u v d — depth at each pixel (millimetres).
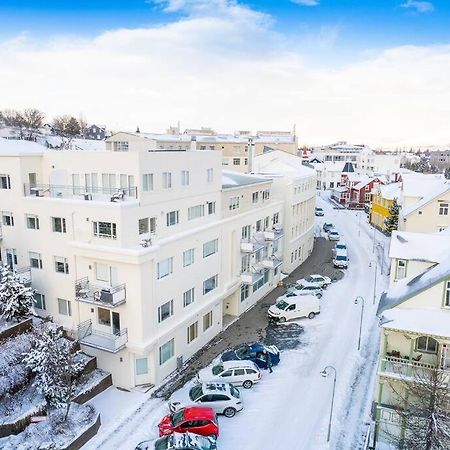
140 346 25516
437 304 21391
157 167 26953
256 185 41094
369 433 22672
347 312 38500
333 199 111375
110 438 22406
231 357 29891
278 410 24891
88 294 26188
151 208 26828
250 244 37438
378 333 34250
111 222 25141
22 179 28234
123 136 67188
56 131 142875
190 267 30438
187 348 30656
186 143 75875
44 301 29344
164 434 21953
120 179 26438
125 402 25469
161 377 27797
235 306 38188
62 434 21719
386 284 45750
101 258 25656
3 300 26953
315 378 28125
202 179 31797
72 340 27969
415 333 20328
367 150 163875
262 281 43188
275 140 91125
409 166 177125
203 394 24375
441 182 57969
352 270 51188
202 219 32344
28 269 29297
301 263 54438
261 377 28375
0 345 25344
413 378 20672
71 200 26453
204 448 19891
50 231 27812
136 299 25344
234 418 24219
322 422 23844
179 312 29531
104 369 27375
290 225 49000
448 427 18781
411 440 19469
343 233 71562
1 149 30172
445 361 20953
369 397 26047
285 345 32719
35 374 25125
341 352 31406
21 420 22297
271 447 21875
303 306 37281
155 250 25641
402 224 54125
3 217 29922
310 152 197375
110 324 26969
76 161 27703
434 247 26438
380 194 76000
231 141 81938
